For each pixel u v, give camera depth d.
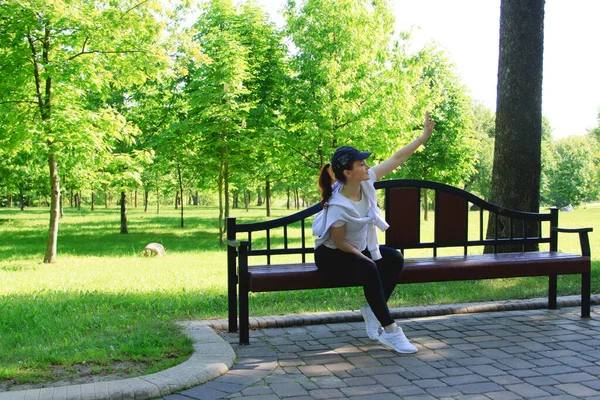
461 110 28.66
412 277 4.38
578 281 6.96
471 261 4.65
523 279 7.13
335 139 16.84
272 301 5.95
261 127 17.84
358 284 4.25
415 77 17.61
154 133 20.55
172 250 15.12
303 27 17.09
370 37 16.84
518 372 3.52
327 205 4.11
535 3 7.90
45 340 4.30
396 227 4.96
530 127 7.98
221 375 3.48
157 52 11.88
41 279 8.68
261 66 18.81
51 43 11.44
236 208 61.50
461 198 5.15
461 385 3.28
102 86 12.67
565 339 4.32
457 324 4.84
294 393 3.17
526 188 8.02
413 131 18.52
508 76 8.03
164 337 4.19
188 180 27.61
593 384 3.29
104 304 5.82
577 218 32.47
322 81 16.72
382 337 4.05
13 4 10.08
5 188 29.81
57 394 2.95
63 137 11.27
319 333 4.61
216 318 5.11
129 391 3.02
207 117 17.06
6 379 3.32
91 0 11.41
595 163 61.44
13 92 11.46
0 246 16.34
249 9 19.34
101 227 26.52
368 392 3.18
